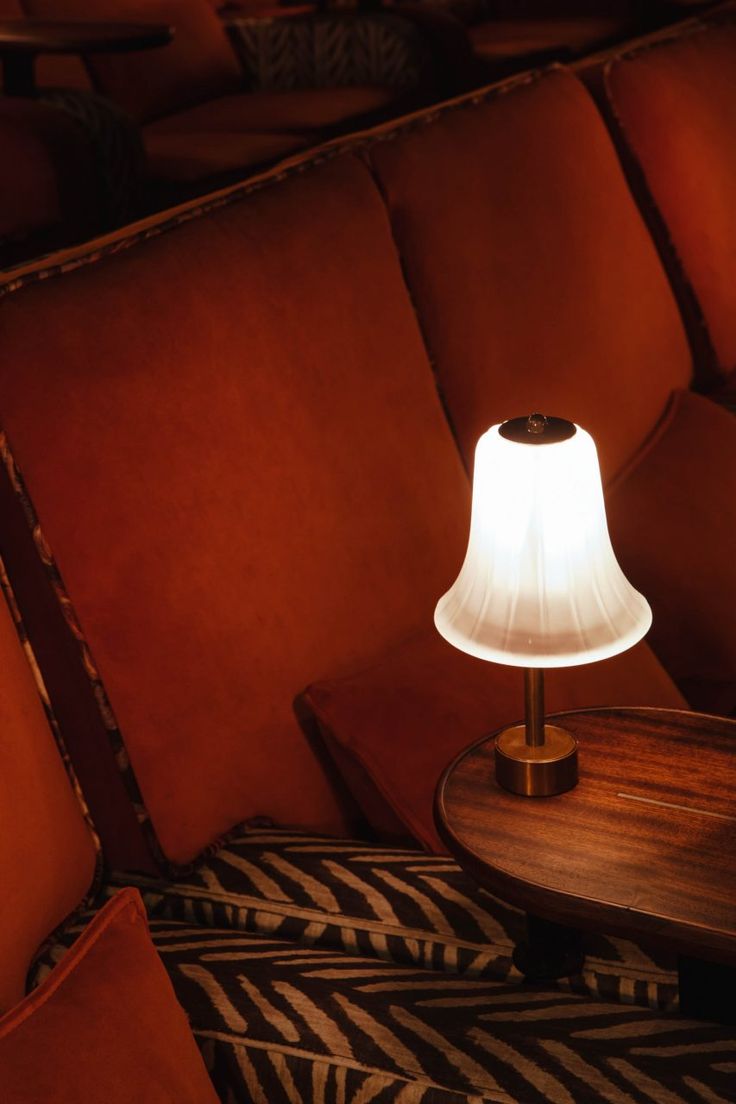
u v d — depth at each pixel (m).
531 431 1.00
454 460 1.63
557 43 4.76
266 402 1.37
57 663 1.22
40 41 3.03
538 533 1.00
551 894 1.01
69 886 1.14
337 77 4.18
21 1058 0.87
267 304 1.41
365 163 1.71
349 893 1.22
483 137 1.89
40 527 1.17
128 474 1.23
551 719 1.22
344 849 1.29
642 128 2.31
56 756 1.16
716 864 1.02
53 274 1.24
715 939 0.96
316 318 1.46
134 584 1.23
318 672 1.38
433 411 1.61
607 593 1.04
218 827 1.29
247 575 1.32
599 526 1.03
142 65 3.69
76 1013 0.91
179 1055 0.93
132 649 1.22
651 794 1.11
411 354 1.60
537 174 1.95
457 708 1.38
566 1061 1.01
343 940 1.17
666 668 1.85
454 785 1.13
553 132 2.04
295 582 1.36
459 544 1.59
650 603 1.85
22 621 1.20
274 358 1.39
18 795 1.06
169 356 1.29
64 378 1.20
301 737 1.37
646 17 5.25
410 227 1.73
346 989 1.10
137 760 1.23
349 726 1.33
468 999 1.09
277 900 1.22
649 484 1.96
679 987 1.06
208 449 1.30
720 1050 1.01
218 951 1.17
